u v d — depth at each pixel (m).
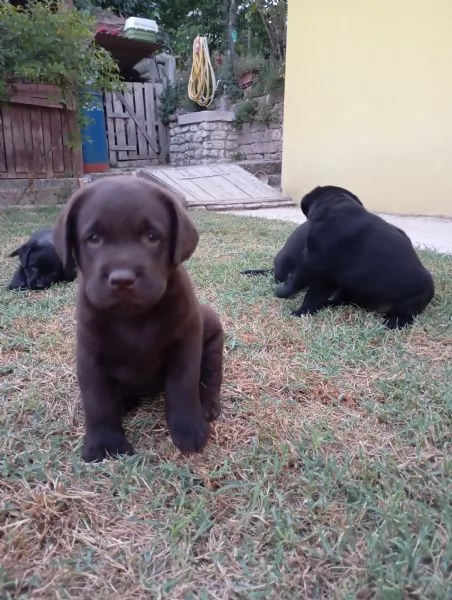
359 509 0.68
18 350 1.21
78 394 0.99
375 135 3.66
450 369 1.09
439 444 0.84
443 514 0.66
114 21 6.78
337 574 0.58
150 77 6.99
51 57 3.19
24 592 0.57
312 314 1.44
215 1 8.62
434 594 0.55
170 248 0.75
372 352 1.20
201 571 0.59
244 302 1.54
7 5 2.99
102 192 0.72
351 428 0.89
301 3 4.03
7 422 0.89
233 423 0.90
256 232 2.64
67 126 3.83
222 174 4.54
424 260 1.97
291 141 4.40
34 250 1.70
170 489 0.73
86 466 0.77
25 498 0.70
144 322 0.77
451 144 3.18
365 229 1.39
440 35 3.10
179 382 0.82
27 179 3.77
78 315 0.79
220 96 6.36
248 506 0.69
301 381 1.05
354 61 3.70
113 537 0.64
